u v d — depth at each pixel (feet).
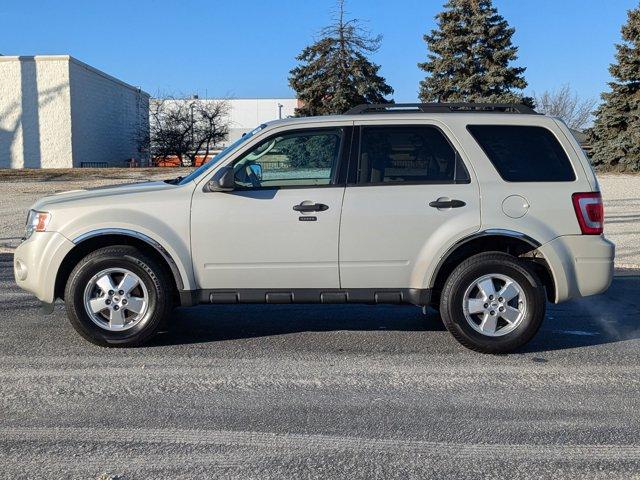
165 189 19.13
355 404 15.33
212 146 164.76
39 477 11.74
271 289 18.99
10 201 62.80
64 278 19.65
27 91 124.88
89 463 12.30
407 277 18.90
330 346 19.99
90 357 18.67
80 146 130.93
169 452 12.79
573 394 16.06
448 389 16.34
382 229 18.66
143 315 19.13
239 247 18.74
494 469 12.18
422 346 20.06
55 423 14.15
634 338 21.16
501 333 18.92
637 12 121.90
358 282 18.92
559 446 13.16
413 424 14.21
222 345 20.02
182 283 18.83
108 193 19.25
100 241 19.29
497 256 18.78
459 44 128.26
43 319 22.85
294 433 13.73
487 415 14.73
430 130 19.11
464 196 18.67
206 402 15.39
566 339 20.99
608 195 73.26
